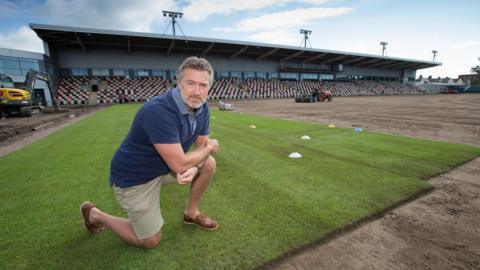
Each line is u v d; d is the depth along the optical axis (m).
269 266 1.65
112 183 1.62
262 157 4.29
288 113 13.53
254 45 34.59
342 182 3.10
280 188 2.93
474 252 1.80
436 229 2.10
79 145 5.40
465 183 3.11
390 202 2.54
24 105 12.90
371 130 7.39
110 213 2.37
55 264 1.65
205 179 1.95
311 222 2.17
